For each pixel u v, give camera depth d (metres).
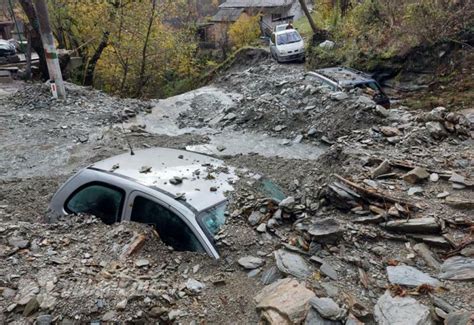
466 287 3.70
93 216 4.87
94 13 21.69
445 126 8.08
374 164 6.56
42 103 13.16
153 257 4.16
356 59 16.12
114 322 3.34
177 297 3.66
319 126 10.42
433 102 12.48
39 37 17.33
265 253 4.20
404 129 8.52
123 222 4.54
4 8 32.03
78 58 21.89
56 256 4.14
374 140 8.12
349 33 18.31
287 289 3.56
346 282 3.81
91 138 10.72
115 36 22.41
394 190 5.49
